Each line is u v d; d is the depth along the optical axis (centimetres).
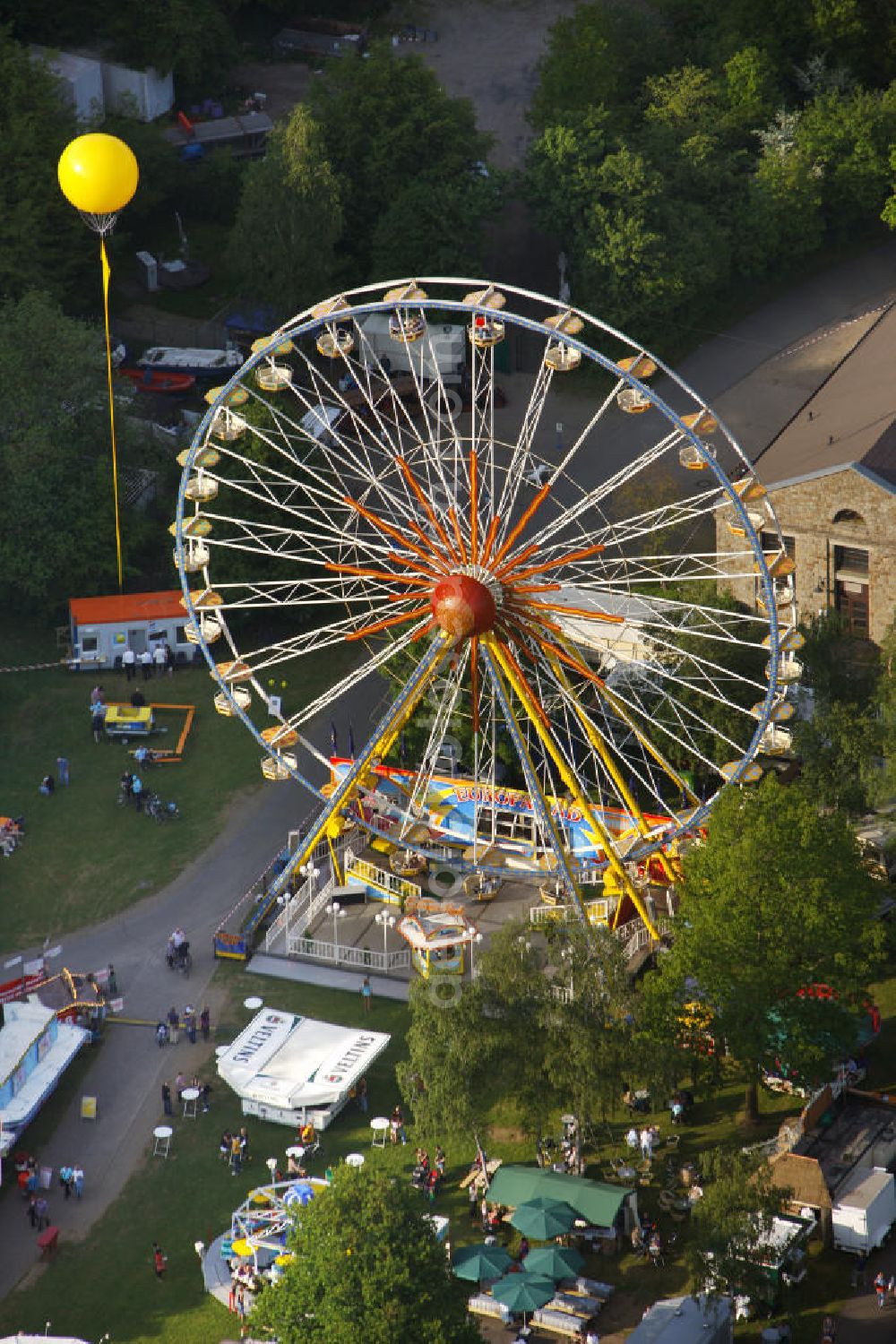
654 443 16888
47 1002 12106
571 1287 10025
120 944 12588
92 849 13375
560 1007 10394
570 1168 10700
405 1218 9369
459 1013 10412
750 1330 9769
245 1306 10056
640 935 11981
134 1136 11244
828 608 12950
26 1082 11312
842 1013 10419
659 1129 10969
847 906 10494
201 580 15425
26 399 15200
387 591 15612
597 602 13900
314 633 11350
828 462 13450
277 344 10856
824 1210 10025
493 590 10631
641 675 12550
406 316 11256
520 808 12719
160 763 14150
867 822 12288
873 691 12112
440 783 12825
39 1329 10075
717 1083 10656
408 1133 10750
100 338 15638
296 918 12706
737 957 10362
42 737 14375
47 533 15175
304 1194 10369
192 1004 12125
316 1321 9056
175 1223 10675
